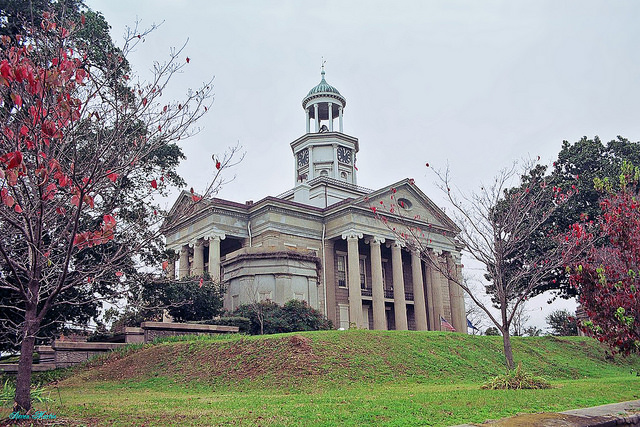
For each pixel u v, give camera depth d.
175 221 12.13
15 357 25.88
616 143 40.91
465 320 47.47
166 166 24.89
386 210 43.34
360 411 9.76
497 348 24.45
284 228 40.88
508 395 12.17
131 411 10.07
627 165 12.95
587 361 26.61
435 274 46.31
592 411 9.34
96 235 8.73
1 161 6.88
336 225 42.72
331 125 57.62
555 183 37.81
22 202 8.83
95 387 15.94
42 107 8.05
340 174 55.44
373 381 16.23
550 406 10.53
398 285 42.84
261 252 27.38
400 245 43.78
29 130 8.33
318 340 18.77
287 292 26.81
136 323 25.22
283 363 16.61
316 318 26.16
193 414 9.59
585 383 16.58
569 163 40.66
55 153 10.27
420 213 46.34
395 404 10.64
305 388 14.74
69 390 15.38
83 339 24.25
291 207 41.53
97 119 10.98
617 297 11.24
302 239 41.69
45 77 7.50
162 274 14.68
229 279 28.34
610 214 12.29
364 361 17.70
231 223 40.75
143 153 11.26
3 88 8.36
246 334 23.03
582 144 41.28
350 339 19.80
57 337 20.81
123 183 14.16
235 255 28.06
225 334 22.36
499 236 17.20
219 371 16.67
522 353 24.91
